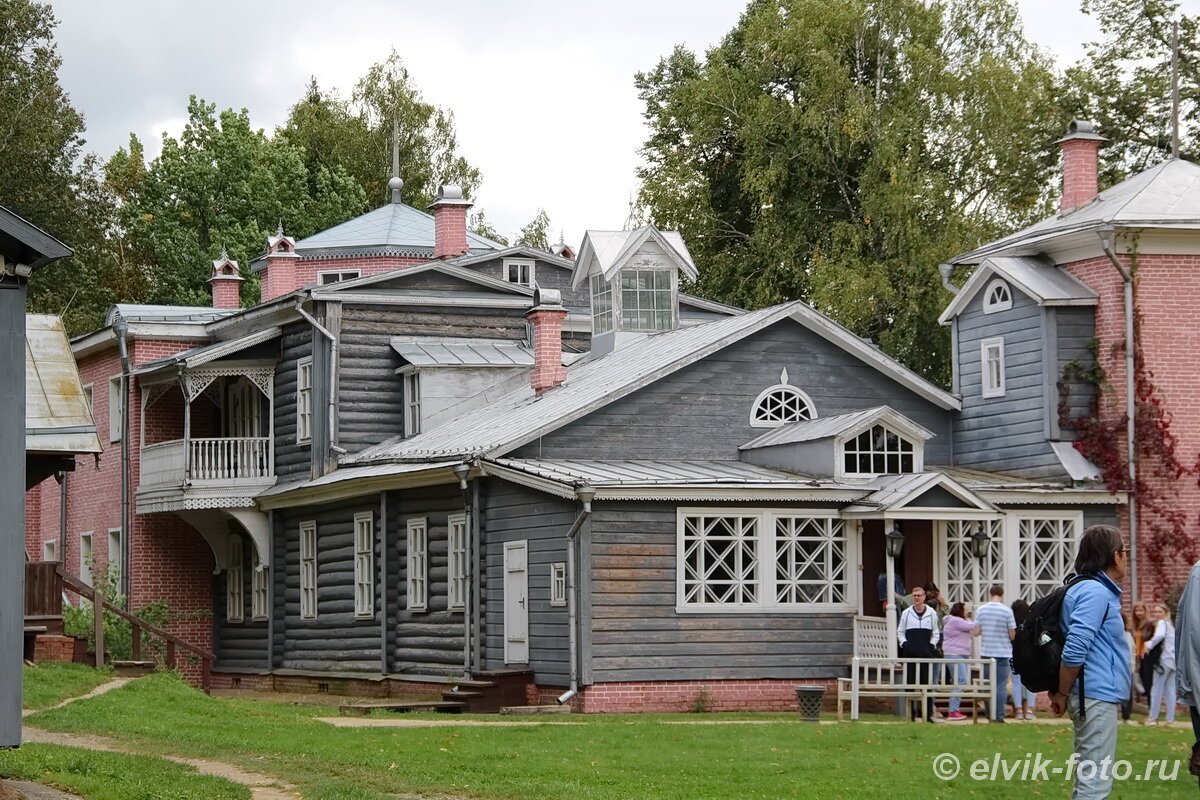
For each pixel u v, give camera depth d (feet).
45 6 178.60
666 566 81.51
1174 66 100.78
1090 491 89.51
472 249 157.17
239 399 125.49
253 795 46.19
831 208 155.22
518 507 86.38
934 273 139.64
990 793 48.21
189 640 124.57
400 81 237.86
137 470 124.47
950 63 148.97
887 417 85.61
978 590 86.89
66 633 97.91
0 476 44.91
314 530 110.52
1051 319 93.15
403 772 50.96
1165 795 48.55
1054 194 149.07
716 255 160.76
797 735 62.85
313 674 108.78
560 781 49.37
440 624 94.48
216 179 197.36
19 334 45.37
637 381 89.66
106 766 49.42
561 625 81.56
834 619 84.23
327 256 154.10
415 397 111.04
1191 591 40.01
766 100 151.43
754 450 91.45
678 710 80.64
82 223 176.35
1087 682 35.68
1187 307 92.07
